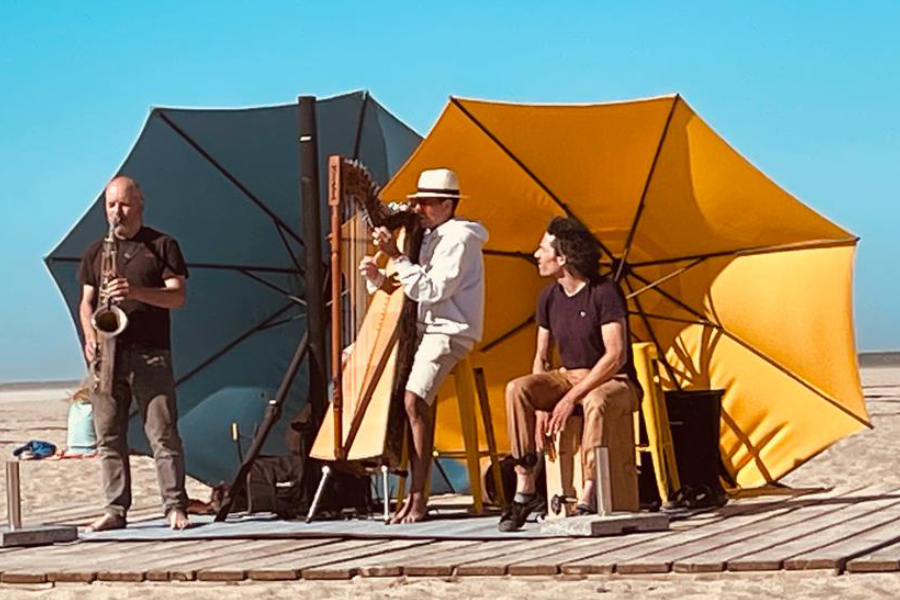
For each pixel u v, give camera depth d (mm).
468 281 9258
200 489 14836
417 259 9242
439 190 9273
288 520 9820
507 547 8203
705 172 9867
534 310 10812
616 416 8914
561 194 10234
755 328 10453
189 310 11148
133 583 7680
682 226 10367
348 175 8680
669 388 10766
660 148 9812
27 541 9031
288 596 7141
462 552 8070
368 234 9391
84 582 7758
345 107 11008
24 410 42250
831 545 7766
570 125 9672
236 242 11172
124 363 9508
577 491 9023
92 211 10531
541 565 7391
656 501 9766
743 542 8023
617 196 10250
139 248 9469
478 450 10008
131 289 9328
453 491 11320
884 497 10273
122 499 9672
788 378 10398
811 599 6566
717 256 10547
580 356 9125
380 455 9023
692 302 10664
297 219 11148
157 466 9570
